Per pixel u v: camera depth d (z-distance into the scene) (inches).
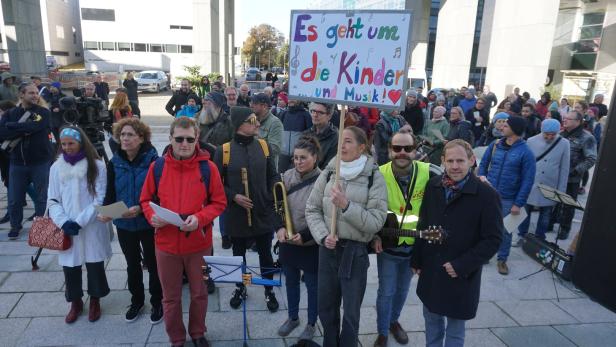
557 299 175.9
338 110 294.5
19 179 210.5
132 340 137.8
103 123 269.7
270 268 154.3
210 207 124.8
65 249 138.6
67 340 136.7
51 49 2060.8
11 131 202.8
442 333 120.6
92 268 143.3
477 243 108.3
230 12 1381.6
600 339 150.2
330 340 120.6
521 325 157.0
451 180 111.3
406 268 137.6
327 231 116.0
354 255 112.6
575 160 245.6
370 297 170.9
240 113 147.1
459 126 291.7
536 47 677.3
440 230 108.8
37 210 220.5
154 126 566.9
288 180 135.6
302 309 160.1
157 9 1758.1
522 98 478.9
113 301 160.4
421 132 320.5
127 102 290.4
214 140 194.1
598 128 375.2
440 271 111.7
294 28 114.8
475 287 111.5
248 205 146.4
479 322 157.9
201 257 128.4
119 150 140.8
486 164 199.6
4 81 430.3
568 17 1043.9
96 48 1754.4
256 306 161.0
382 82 104.6
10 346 132.9
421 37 1243.2
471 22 907.4
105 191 141.1
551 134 215.2
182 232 122.4
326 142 183.5
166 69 1804.9
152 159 139.3
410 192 129.3
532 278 193.5
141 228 138.9
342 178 115.1
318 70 112.9
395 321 144.4
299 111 237.5
